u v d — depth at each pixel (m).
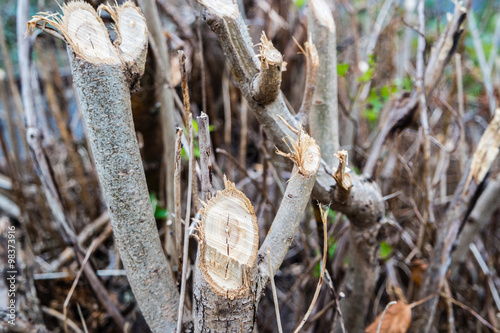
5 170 0.91
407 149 0.83
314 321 0.53
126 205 0.34
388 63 0.80
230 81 0.81
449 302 0.53
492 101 0.66
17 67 1.03
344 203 0.41
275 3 0.80
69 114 0.85
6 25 1.07
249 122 0.84
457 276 0.71
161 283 0.36
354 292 0.50
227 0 0.35
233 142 0.87
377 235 0.45
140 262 0.35
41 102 0.79
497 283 0.67
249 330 0.34
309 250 0.63
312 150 0.34
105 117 0.33
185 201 0.62
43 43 0.85
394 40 0.79
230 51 0.35
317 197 0.41
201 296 0.33
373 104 0.61
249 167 0.87
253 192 0.81
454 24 0.50
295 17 0.76
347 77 0.85
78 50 0.32
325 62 0.42
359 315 0.51
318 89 0.42
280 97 0.37
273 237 0.34
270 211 0.68
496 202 0.57
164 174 0.58
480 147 0.49
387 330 0.47
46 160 0.49
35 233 0.77
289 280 0.80
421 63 0.51
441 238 0.50
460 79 0.60
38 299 0.60
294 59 0.75
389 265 0.63
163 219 0.60
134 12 0.34
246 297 0.32
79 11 0.33
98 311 0.61
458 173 0.71
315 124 0.43
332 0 0.89
